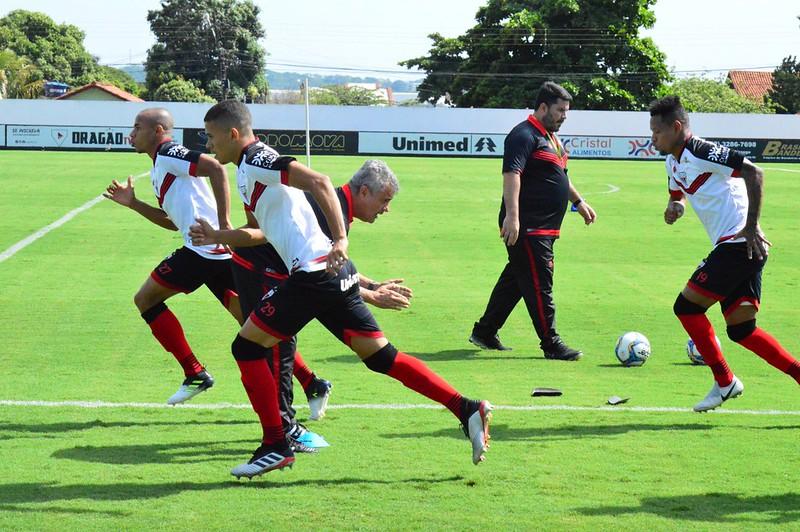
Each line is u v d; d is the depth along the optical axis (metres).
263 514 5.71
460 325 12.58
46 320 12.16
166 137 8.41
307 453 6.97
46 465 6.60
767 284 16.17
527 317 13.32
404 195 30.75
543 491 6.20
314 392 7.85
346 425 7.73
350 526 5.53
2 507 5.77
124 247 18.81
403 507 5.86
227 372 9.66
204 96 93.06
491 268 17.34
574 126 53.66
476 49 76.19
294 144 53.25
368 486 6.26
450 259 18.33
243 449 7.06
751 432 7.67
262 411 6.30
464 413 6.30
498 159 51.50
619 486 6.31
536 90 73.25
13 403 8.24
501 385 9.33
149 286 8.24
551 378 9.69
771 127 54.00
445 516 5.71
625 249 20.17
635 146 53.81
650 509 5.88
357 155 53.38
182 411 8.11
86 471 6.48
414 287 15.32
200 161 8.11
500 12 76.31
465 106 76.75
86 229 21.19
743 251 8.02
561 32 73.38
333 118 53.28
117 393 8.68
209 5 102.56
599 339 11.77
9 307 12.99
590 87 72.00
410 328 12.34
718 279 8.05
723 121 53.84
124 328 11.73
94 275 15.68
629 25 73.25
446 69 86.69
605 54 73.25
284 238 6.34
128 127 52.12
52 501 5.89
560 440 7.38
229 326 12.00
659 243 21.14
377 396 8.70
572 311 13.60
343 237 5.97
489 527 5.54
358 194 6.98
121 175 35.12
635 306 14.02
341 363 10.12
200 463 6.71
